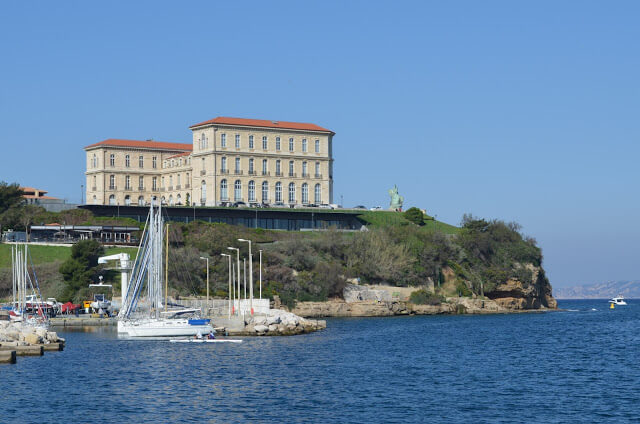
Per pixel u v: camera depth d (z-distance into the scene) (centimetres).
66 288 17312
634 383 8594
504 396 7775
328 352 11081
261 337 13162
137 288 14238
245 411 7044
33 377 8650
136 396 7662
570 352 11588
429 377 8906
